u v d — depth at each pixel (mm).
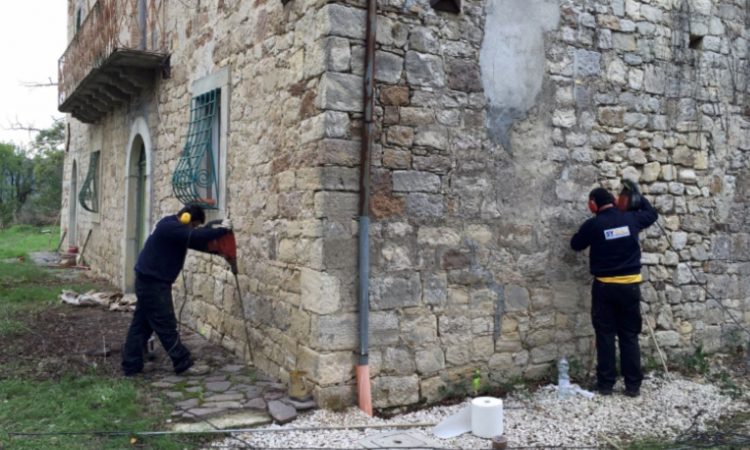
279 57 5289
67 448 3756
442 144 5062
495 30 5320
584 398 5203
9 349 5906
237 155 6145
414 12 4934
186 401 4672
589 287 5801
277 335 5227
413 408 4859
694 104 6453
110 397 4609
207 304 6773
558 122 5668
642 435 4594
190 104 7402
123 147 10430
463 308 5148
